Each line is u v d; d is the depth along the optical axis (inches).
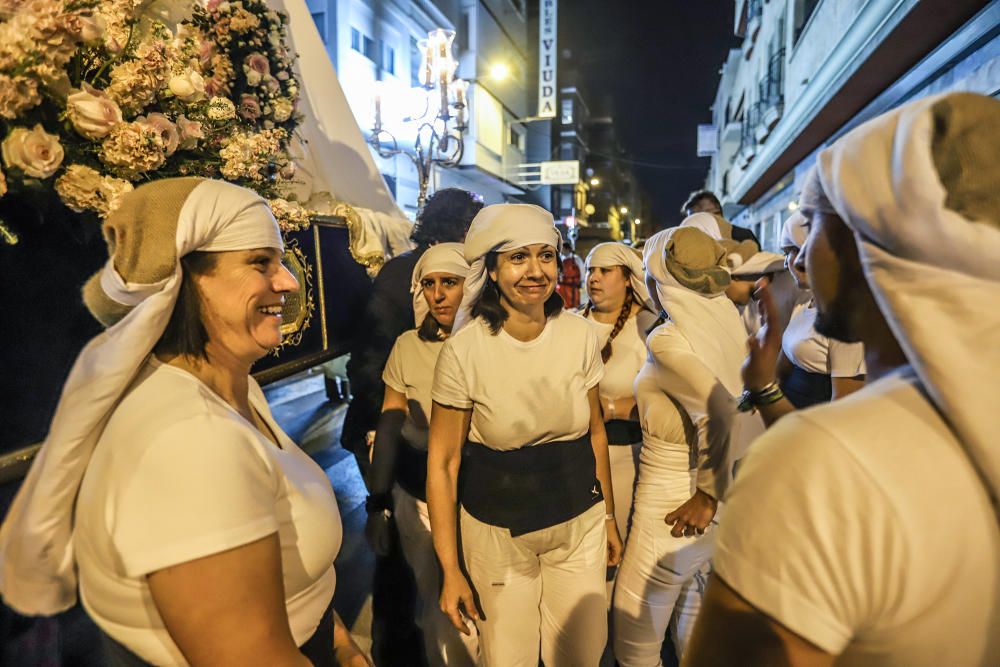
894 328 22.5
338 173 143.6
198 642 30.2
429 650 83.7
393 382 90.1
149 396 33.3
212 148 75.5
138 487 30.2
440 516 67.5
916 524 20.4
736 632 23.9
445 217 104.2
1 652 55.0
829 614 21.6
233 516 30.8
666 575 76.3
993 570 21.0
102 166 60.7
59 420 32.3
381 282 105.0
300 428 203.0
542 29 815.1
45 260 57.1
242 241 36.4
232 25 82.6
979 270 20.1
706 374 67.7
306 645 40.5
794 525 22.0
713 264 71.4
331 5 386.3
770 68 417.1
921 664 21.7
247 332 38.0
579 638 70.4
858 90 246.2
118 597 32.6
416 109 279.7
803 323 91.5
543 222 63.2
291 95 92.0
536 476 67.2
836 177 24.4
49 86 54.2
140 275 32.1
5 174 51.6
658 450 77.0
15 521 33.4
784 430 24.2
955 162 20.2
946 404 20.7
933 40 190.2
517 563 68.1
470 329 66.6
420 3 491.2
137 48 65.2
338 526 41.6
